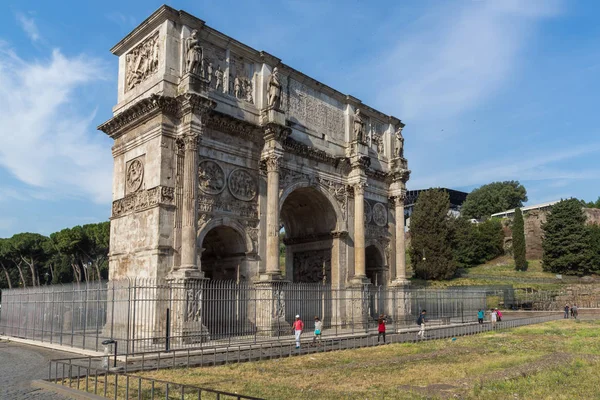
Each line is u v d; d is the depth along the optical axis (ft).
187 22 130.41
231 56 144.25
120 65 143.95
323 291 152.76
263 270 141.38
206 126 132.77
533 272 343.87
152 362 91.56
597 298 273.54
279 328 133.28
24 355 105.29
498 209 530.27
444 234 320.29
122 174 135.33
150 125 126.82
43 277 384.88
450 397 61.77
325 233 172.04
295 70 161.48
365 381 73.97
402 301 183.32
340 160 171.63
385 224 193.88
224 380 73.77
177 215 122.21
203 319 118.73
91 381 72.02
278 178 143.84
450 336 144.25
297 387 68.74
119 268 129.59
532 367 84.89
